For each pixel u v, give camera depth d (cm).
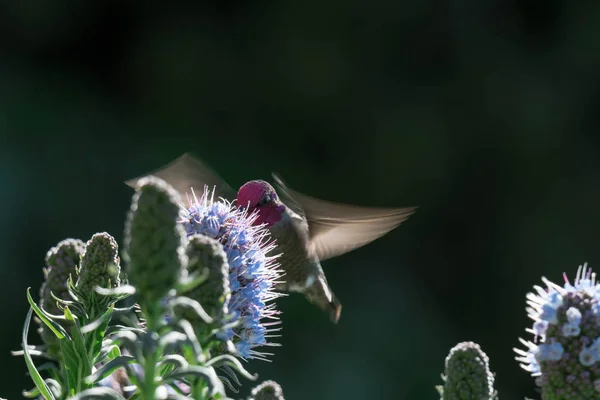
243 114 1820
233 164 1769
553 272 1789
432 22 1853
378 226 641
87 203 1570
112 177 1628
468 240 1819
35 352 285
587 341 268
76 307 290
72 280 307
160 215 210
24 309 1433
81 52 1816
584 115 1831
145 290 209
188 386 272
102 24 1830
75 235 1531
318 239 642
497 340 1788
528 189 1819
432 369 1655
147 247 209
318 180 1814
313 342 1516
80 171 1598
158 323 211
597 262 1791
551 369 270
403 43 1855
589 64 1845
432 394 1617
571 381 265
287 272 584
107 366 218
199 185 522
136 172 1662
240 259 307
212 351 283
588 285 280
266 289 313
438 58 1853
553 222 1803
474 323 1791
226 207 322
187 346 221
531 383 1750
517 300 1791
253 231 321
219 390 206
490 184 1822
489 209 1817
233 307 301
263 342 308
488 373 292
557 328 273
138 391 242
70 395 270
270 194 539
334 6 1834
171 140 1759
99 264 281
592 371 266
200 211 318
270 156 1805
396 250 1770
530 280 1795
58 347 303
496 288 1802
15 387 1371
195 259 246
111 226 1582
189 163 526
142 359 213
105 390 211
